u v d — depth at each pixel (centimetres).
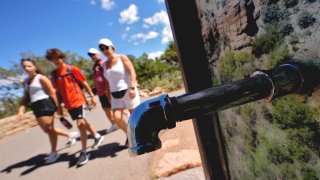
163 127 64
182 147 284
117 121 311
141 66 2538
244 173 130
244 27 94
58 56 315
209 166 155
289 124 82
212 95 64
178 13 137
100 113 824
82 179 280
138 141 62
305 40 64
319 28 59
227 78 121
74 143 443
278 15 74
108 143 387
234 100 65
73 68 329
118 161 302
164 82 1252
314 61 63
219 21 114
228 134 138
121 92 300
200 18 136
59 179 300
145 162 275
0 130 851
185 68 141
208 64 140
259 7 82
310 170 78
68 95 316
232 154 140
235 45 105
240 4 93
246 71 101
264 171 108
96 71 419
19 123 911
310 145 74
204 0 126
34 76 338
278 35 76
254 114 104
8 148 636
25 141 675
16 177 355
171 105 62
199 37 140
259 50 88
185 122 382
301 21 65
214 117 148
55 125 776
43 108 347
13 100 2881
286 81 64
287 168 90
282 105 82
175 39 142
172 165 237
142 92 1163
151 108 62
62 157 381
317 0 58
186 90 146
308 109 70
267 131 97
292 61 71
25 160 444
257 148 109
